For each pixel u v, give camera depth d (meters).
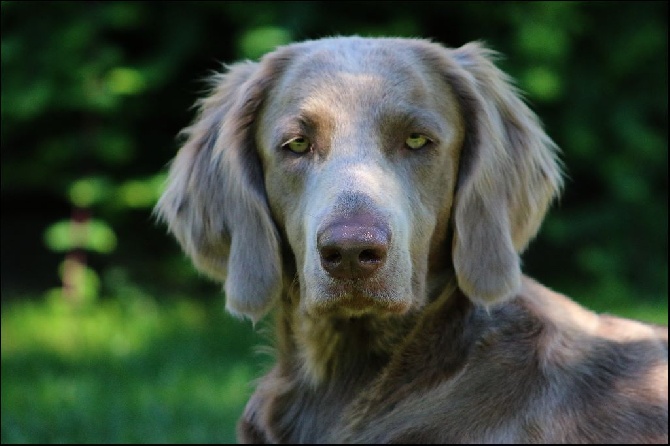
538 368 6.93
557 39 17.22
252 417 7.61
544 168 7.64
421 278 6.79
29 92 16.97
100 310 17.84
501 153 7.30
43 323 16.92
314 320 7.10
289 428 7.42
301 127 6.91
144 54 18.45
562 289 19.28
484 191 7.16
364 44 7.28
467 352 7.00
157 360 14.65
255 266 7.22
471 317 7.07
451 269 7.18
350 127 6.80
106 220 18.58
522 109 7.77
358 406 7.10
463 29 18.30
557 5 17.39
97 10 17.42
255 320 7.20
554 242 19.30
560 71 18.23
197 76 18.81
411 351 7.05
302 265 6.75
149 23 18.08
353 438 7.07
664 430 6.93
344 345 7.12
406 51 7.27
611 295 18.33
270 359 10.13
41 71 17.17
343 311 6.36
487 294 7.00
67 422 11.41
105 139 18.00
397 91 6.92
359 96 6.89
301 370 7.37
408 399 7.00
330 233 6.10
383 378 7.07
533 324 7.09
